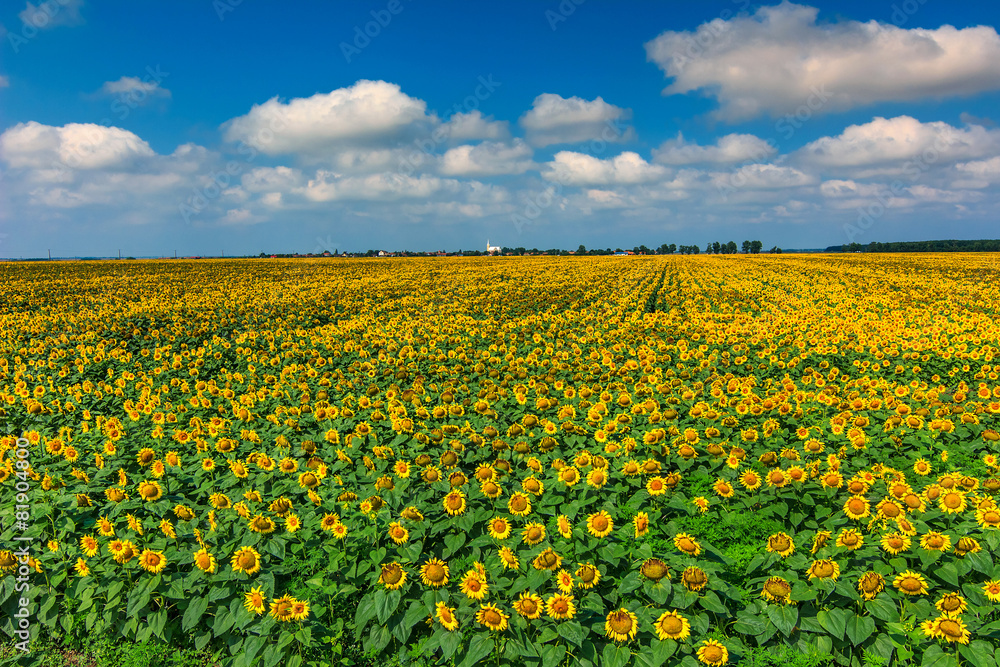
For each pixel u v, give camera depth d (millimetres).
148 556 5230
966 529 5270
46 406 10914
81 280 43719
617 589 5121
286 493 6883
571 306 26906
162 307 25578
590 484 6359
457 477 6535
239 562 5254
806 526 6121
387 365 13570
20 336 18594
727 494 6375
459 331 18875
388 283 39438
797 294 31641
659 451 7465
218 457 8211
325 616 5289
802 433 7891
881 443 8008
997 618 4535
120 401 11594
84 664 5062
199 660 5043
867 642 4555
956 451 7836
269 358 15297
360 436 8172
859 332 15852
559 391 10906
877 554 5152
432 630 4957
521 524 6293
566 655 4570
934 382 11578
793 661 4484
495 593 5145
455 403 9867
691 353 13781
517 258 85562
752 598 5129
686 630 4469
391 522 5656
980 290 32188
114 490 6574
